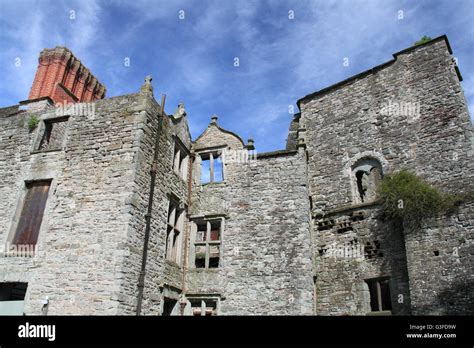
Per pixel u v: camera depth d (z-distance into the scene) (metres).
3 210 12.38
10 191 12.63
